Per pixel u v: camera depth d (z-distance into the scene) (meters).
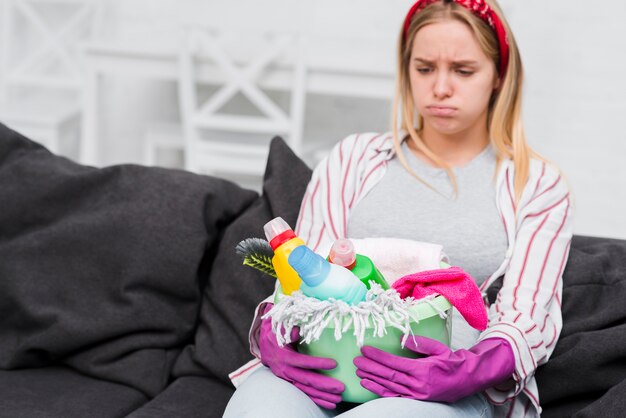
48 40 3.98
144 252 1.71
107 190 1.78
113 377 1.68
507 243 1.61
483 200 1.64
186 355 1.72
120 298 1.71
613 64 3.98
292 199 1.77
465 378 1.30
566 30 4.02
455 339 1.52
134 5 4.33
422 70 1.61
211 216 1.78
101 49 3.38
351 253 1.30
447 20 1.56
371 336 1.27
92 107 3.46
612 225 4.08
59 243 1.73
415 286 1.34
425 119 1.64
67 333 1.68
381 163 1.72
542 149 4.12
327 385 1.29
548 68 4.06
